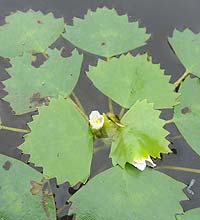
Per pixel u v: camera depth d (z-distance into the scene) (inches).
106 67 16.4
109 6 18.3
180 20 18.3
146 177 15.1
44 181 15.0
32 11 17.5
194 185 15.7
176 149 16.1
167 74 17.2
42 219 14.6
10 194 14.8
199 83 16.8
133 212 14.6
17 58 16.7
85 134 15.4
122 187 14.9
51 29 17.4
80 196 14.7
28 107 16.0
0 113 16.2
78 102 16.4
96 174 15.4
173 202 14.9
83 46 17.2
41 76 16.4
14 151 15.7
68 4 18.1
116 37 17.4
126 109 16.2
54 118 15.3
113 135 15.6
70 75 16.4
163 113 16.5
